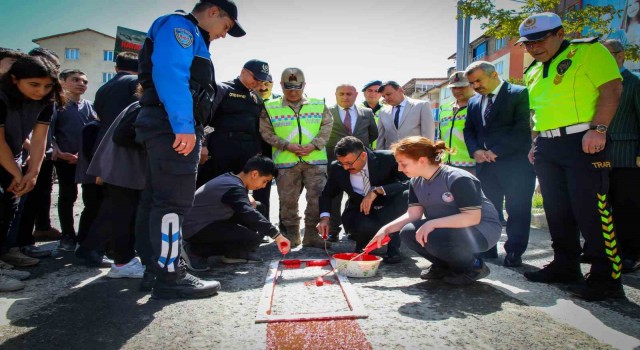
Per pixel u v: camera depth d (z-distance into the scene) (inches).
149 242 116.4
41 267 143.4
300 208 319.6
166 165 103.4
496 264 148.1
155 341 83.0
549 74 120.4
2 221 130.4
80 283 123.9
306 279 129.8
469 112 164.9
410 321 92.5
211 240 144.0
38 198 160.6
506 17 341.7
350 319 94.0
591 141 108.2
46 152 167.2
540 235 201.9
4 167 123.0
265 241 196.2
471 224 114.3
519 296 110.4
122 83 148.8
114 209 128.8
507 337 84.0
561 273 122.5
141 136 105.9
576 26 344.2
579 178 112.4
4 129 122.2
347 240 199.8
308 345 80.3
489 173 154.2
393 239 150.6
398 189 154.9
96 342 82.7
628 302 105.9
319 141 187.8
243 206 136.5
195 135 104.0
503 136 149.5
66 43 1444.4
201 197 141.9
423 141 119.8
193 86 106.2
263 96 253.8
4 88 121.3
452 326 89.7
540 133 124.0
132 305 103.8
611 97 108.0
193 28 106.4
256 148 185.0
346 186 162.9
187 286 108.9
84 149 152.3
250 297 110.2
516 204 145.6
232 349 79.1
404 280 127.0
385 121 228.4
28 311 99.8
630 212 141.4
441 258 119.7
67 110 181.9
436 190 121.3
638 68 430.0
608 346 80.2
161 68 99.1
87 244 143.7
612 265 107.7
